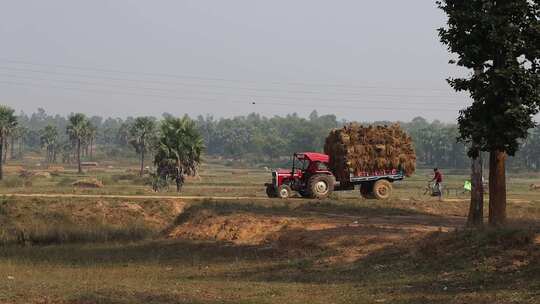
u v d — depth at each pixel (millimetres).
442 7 33844
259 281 25812
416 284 22828
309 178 53812
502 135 32375
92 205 48094
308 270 28359
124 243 41938
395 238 31406
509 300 18359
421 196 67062
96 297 19750
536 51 31766
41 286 22297
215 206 48312
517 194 80500
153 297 20062
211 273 28516
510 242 24922
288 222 39719
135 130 180500
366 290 22078
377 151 53719
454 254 25969
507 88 31797
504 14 32188
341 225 37906
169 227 47312
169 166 97000
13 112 138625
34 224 44500
